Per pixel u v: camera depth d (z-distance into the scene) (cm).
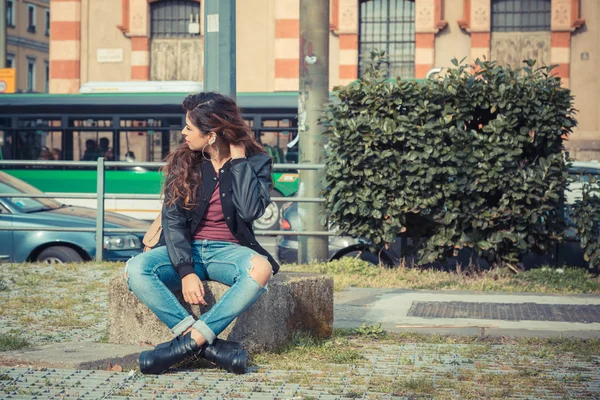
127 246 1233
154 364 475
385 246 1116
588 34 2694
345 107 1121
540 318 731
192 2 2862
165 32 2881
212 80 945
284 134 2072
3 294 829
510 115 1073
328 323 616
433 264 1141
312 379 476
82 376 468
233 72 947
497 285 978
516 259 1100
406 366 520
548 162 1074
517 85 1080
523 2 2731
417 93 1096
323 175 1192
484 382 476
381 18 2795
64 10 2867
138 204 1989
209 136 512
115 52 2866
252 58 2775
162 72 2881
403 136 1078
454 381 477
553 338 625
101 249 1192
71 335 618
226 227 520
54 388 441
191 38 2867
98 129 2130
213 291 515
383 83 1103
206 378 471
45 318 694
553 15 2694
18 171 2125
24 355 501
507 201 1068
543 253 1120
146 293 494
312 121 1223
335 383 466
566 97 1086
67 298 805
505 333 654
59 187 2122
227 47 942
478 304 811
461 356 555
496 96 1077
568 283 992
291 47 2753
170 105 2119
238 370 480
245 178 511
